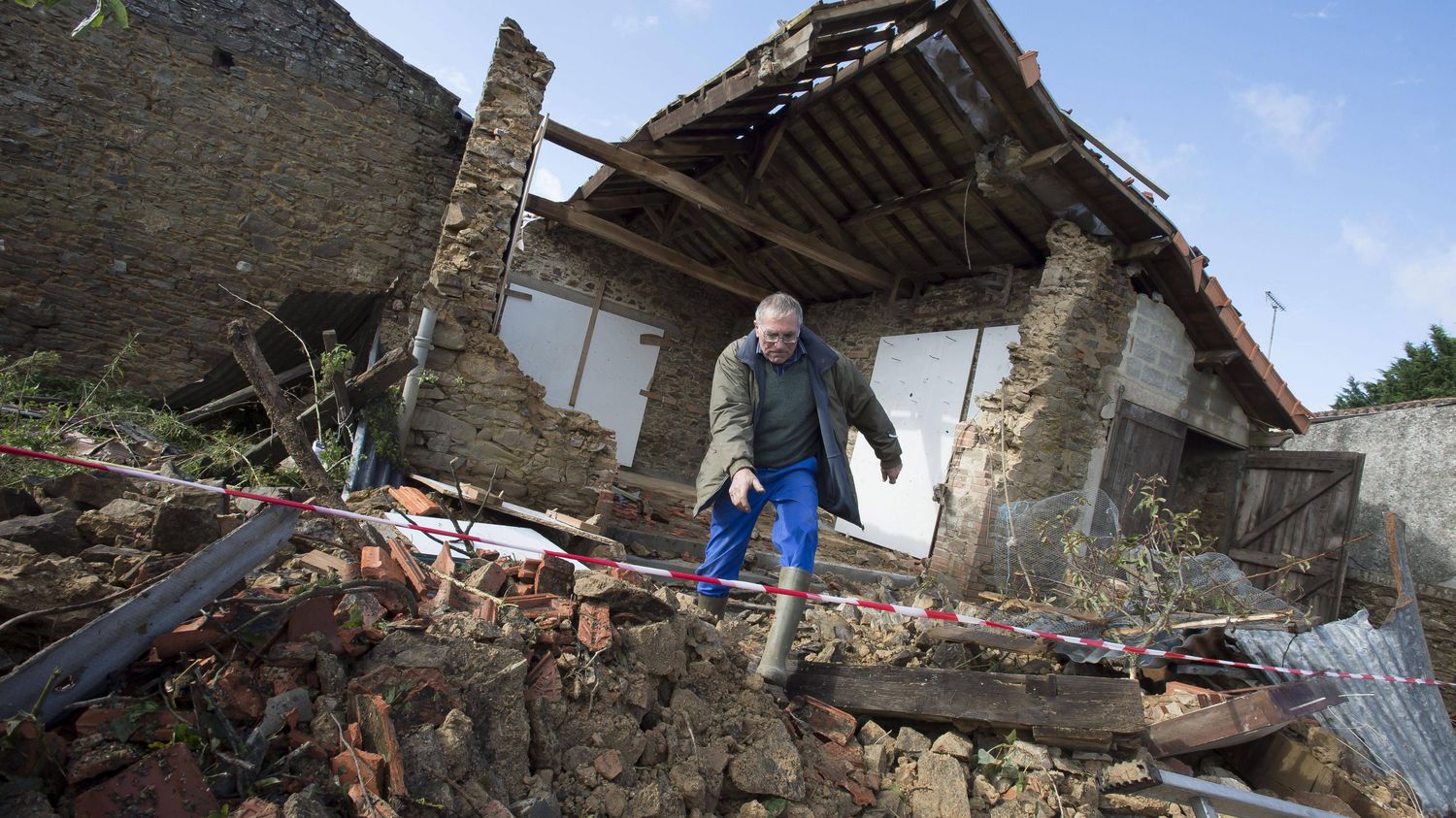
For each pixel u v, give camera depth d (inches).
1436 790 163.0
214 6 340.2
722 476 124.0
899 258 380.2
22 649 70.1
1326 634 173.9
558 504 228.5
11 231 313.4
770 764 101.6
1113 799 124.6
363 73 367.2
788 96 306.5
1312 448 408.2
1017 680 127.3
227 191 345.4
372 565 97.3
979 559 256.1
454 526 153.1
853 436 395.2
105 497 109.1
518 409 224.7
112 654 67.4
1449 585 331.3
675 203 421.7
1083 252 274.7
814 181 359.6
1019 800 117.8
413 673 78.8
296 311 254.2
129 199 330.3
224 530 95.7
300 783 66.1
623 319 460.1
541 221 435.5
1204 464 350.3
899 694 127.0
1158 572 172.9
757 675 116.6
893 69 270.4
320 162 360.2
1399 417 375.2
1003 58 230.8
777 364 129.1
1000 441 269.1
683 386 482.9
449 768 73.3
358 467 198.5
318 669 76.2
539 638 98.2
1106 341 278.5
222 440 220.8
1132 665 151.6
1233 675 164.9
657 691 106.2
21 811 53.8
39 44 315.6
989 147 264.2
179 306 339.6
